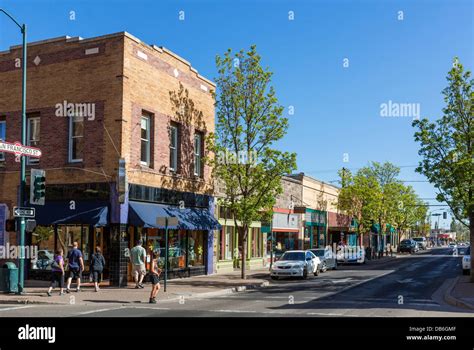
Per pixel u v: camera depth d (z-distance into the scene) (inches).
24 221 772.6
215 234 1189.1
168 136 1000.9
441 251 3211.1
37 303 673.6
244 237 1045.2
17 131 966.4
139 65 917.8
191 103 1077.1
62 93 925.2
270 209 1072.8
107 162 873.5
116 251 852.0
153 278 678.5
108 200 867.4
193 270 1080.8
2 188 971.9
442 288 872.3
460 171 904.9
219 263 1204.5
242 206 1017.5
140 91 918.4
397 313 566.9
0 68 991.0
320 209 1934.1
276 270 1067.3
